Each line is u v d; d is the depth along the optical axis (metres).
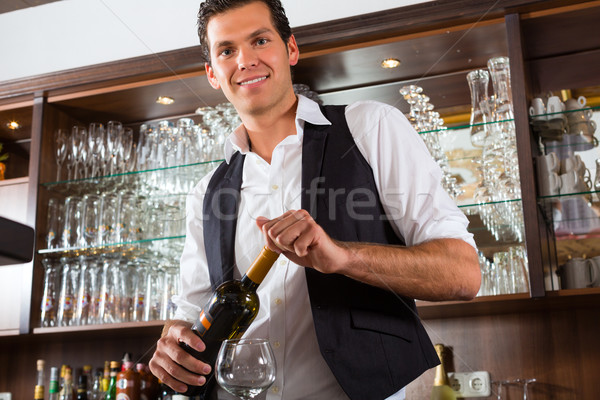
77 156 2.50
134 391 2.26
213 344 1.05
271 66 1.19
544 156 1.97
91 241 2.39
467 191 2.21
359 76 2.39
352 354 1.03
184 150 2.36
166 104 2.61
